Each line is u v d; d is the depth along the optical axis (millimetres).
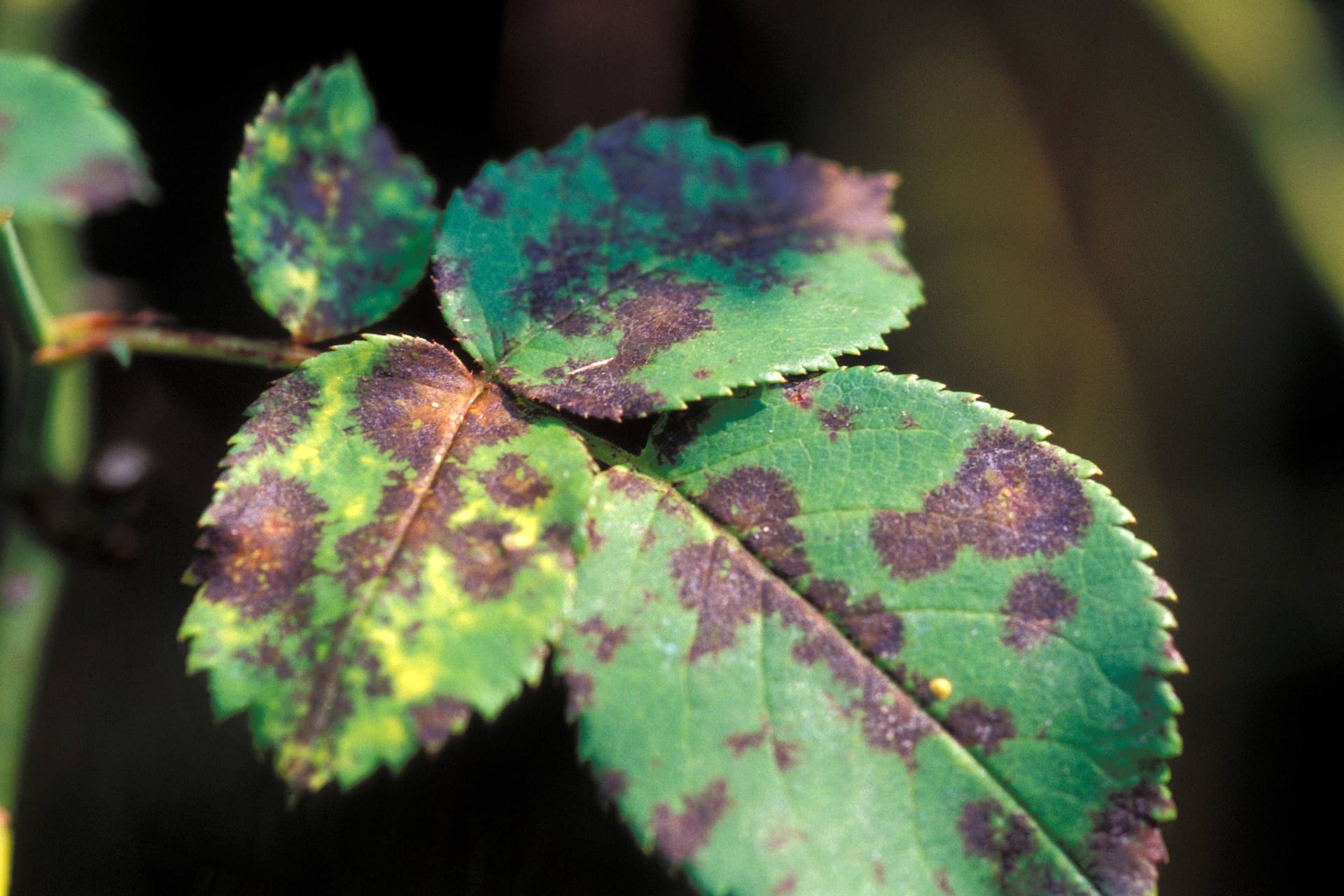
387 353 208
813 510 204
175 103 393
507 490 202
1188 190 439
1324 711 391
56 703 328
